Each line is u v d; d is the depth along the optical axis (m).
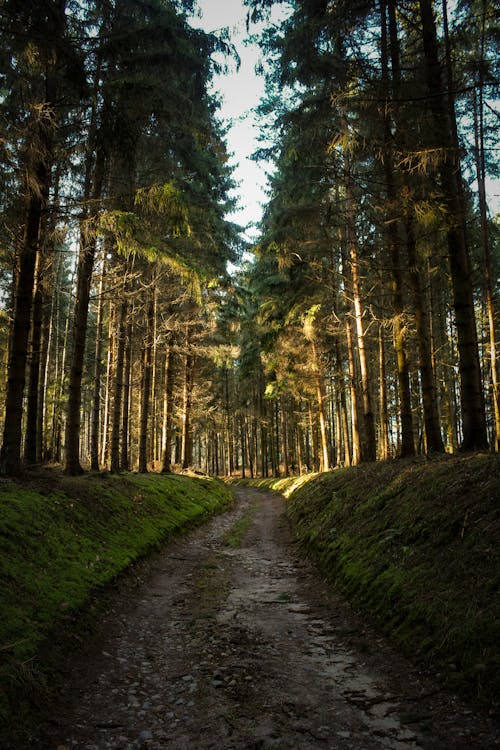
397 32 11.35
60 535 7.79
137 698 4.61
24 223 10.45
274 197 17.08
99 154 9.84
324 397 24.69
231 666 5.30
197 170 13.77
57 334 28.05
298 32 9.42
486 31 8.71
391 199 10.85
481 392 9.06
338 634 6.21
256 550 12.16
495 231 14.34
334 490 13.41
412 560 6.62
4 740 3.54
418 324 11.09
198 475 24.09
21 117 9.30
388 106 9.37
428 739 3.66
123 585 7.89
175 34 9.56
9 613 5.08
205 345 25.97
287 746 3.70
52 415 27.98
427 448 10.68
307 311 19.98
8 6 7.55
